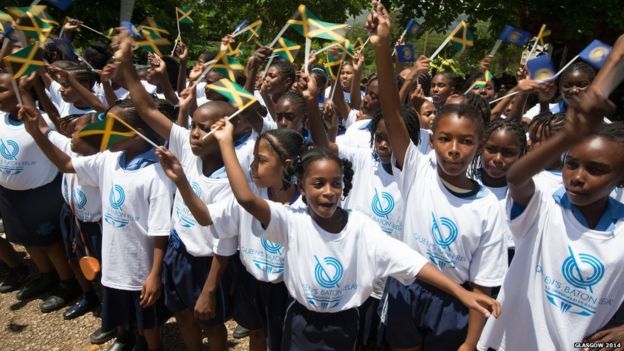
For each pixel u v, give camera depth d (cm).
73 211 363
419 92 427
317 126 294
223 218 255
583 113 139
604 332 190
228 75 301
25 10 275
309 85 283
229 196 274
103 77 425
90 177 323
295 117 350
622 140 173
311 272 221
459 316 239
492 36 844
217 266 270
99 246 362
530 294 206
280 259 263
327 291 221
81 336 371
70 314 393
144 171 298
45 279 430
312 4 892
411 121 303
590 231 188
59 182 408
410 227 245
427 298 242
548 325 204
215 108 269
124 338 345
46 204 400
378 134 286
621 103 791
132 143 299
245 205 209
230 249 268
